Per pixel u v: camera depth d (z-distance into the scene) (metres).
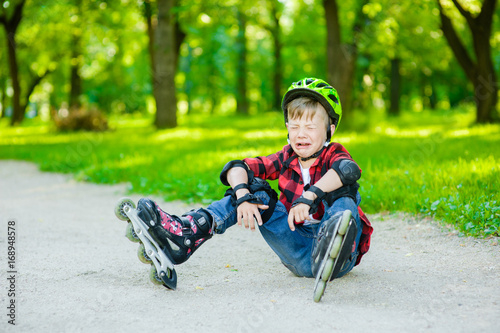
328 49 13.98
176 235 2.31
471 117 15.33
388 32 14.33
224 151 8.99
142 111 34.12
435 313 2.03
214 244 3.58
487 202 3.63
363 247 2.38
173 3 15.51
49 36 22.41
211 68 30.00
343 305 2.15
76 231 4.09
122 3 18.27
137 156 8.54
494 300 2.15
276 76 27.23
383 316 2.02
